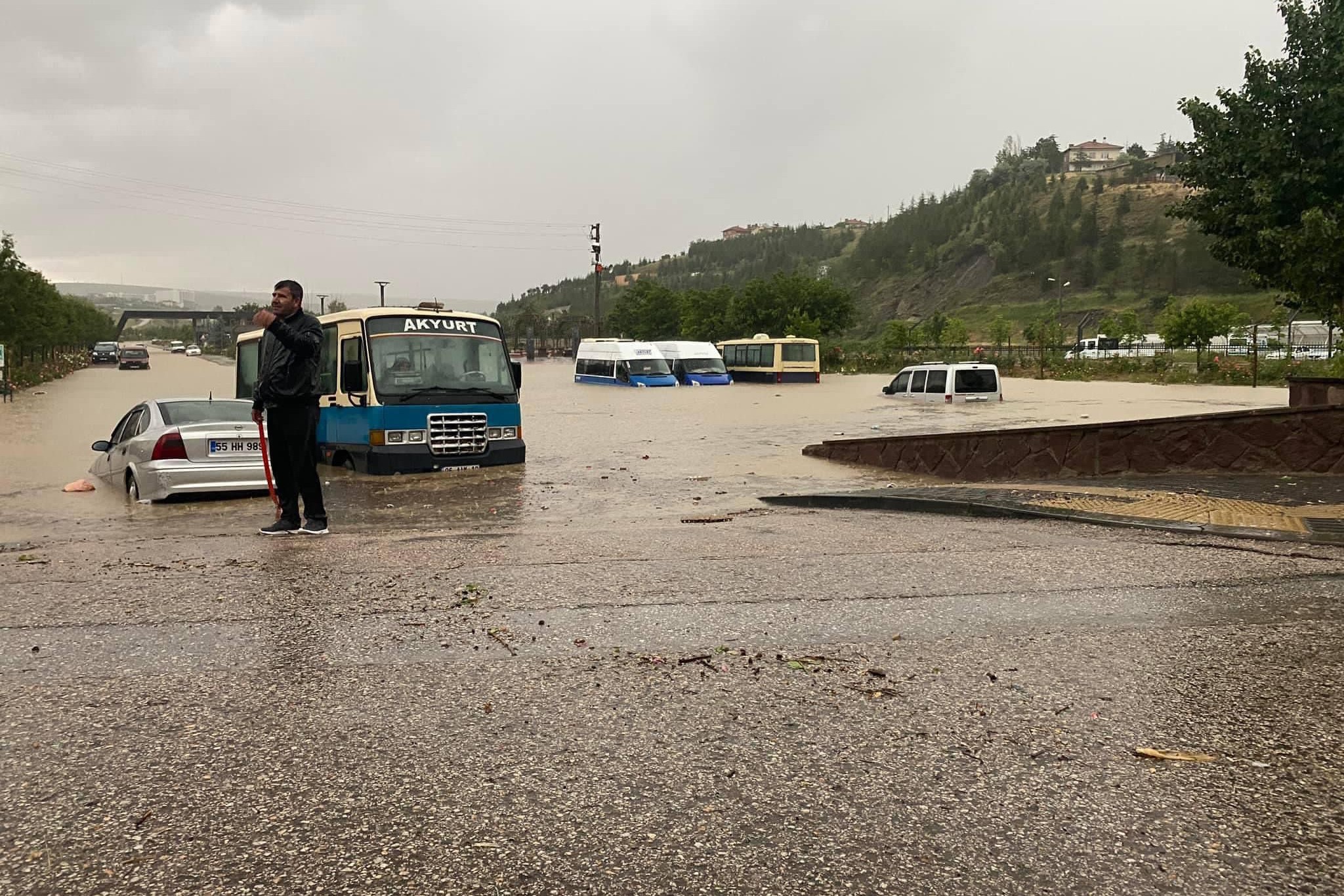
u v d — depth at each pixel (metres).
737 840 2.79
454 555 7.32
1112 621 5.08
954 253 173.38
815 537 8.12
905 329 76.56
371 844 2.77
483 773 3.24
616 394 40.41
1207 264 132.00
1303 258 14.19
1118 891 2.51
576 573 6.51
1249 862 2.65
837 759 3.35
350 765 3.30
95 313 114.00
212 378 57.16
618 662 4.44
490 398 15.79
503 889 2.53
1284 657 4.40
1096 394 36.22
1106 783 3.15
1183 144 16.12
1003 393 37.56
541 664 4.41
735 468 15.89
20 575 6.64
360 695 4.00
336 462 16.12
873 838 2.80
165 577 6.45
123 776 3.22
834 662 4.43
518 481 14.19
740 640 4.81
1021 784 3.14
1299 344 66.81
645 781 3.18
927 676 4.22
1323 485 9.55
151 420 12.34
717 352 50.88
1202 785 3.12
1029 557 6.87
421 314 15.90
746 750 3.43
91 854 2.71
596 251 76.12
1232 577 6.03
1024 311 143.12
